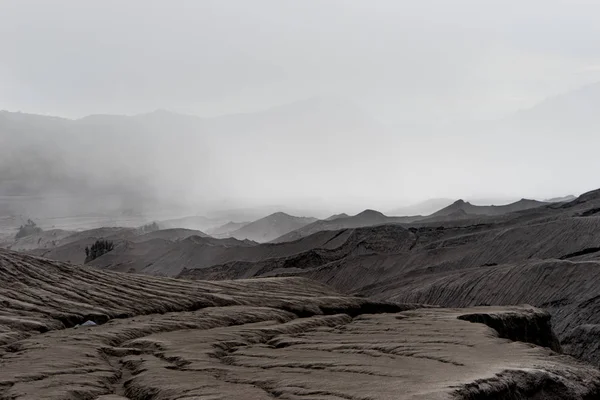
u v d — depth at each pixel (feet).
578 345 280.92
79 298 248.73
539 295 380.17
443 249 602.85
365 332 189.57
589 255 463.42
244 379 116.26
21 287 253.24
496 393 102.63
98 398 110.63
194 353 150.30
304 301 274.36
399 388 99.50
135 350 161.58
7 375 124.57
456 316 227.20
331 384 105.70
